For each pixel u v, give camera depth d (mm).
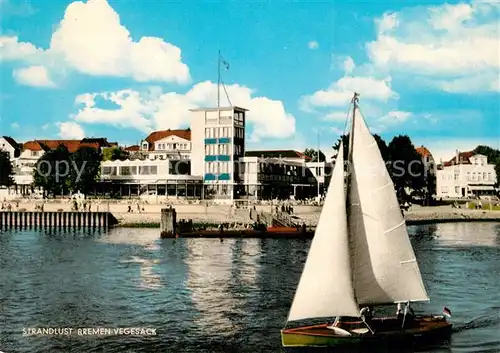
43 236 102938
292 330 34562
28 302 47281
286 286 52812
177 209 115500
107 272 61062
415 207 146625
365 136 35344
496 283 54250
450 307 45375
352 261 35188
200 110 138250
